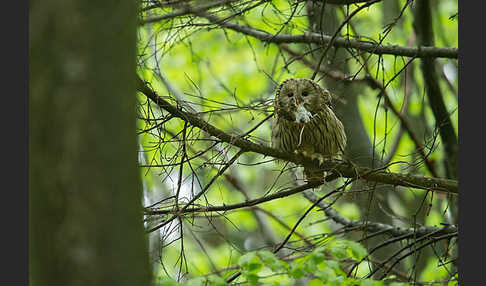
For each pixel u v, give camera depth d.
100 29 5.11
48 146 5.01
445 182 10.22
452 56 12.19
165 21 13.25
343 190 10.30
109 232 5.07
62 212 5.00
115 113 5.12
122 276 5.11
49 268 5.05
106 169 5.07
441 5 22.62
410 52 12.27
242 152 10.23
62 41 5.04
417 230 12.39
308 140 12.77
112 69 5.13
